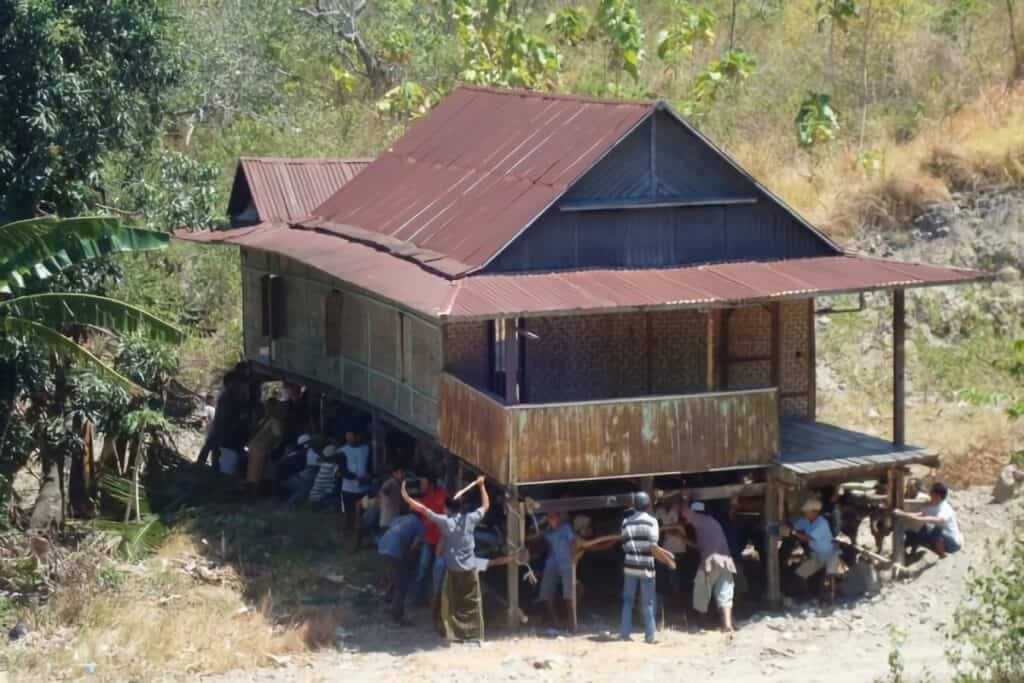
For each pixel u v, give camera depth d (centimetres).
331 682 1805
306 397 2622
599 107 2159
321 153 3388
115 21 2195
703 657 1875
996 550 2075
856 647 1894
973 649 1803
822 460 2033
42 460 2300
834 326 2825
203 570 2178
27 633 1959
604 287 1970
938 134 3102
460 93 2561
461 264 2012
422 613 2066
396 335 2230
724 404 1995
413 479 2220
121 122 2220
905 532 2109
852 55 3556
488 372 2130
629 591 1948
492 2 3238
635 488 2069
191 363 2944
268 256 2623
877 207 2964
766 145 3241
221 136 3403
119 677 1836
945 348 2777
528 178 2117
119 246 1961
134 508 2377
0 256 1934
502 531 2097
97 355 2380
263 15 3619
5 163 2145
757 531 2136
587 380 2211
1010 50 3412
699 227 2092
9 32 2095
